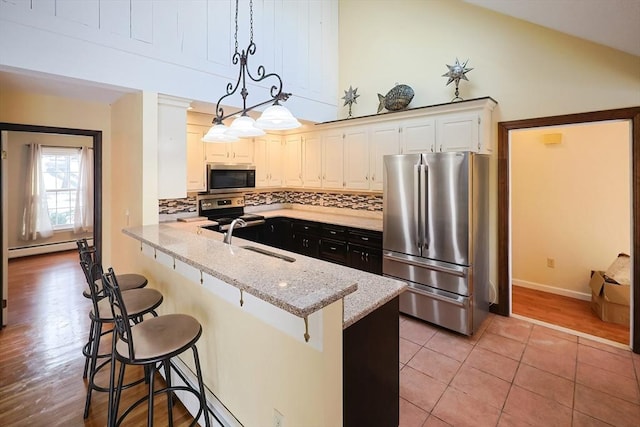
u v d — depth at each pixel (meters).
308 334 1.25
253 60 3.69
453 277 2.99
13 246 5.85
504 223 3.34
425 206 3.12
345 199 4.91
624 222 3.55
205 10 3.24
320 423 1.25
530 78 3.10
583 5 2.03
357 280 1.79
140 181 2.89
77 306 3.70
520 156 4.20
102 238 3.74
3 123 2.97
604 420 1.94
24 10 2.23
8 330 3.11
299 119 4.29
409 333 3.04
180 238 2.27
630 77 2.62
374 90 4.46
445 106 3.35
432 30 3.83
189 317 1.83
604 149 3.62
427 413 2.01
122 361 1.48
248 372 1.63
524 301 3.82
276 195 5.58
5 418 1.98
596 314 3.43
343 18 4.80
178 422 1.98
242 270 1.45
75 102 3.40
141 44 2.81
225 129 2.23
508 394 2.18
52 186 6.31
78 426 1.92
